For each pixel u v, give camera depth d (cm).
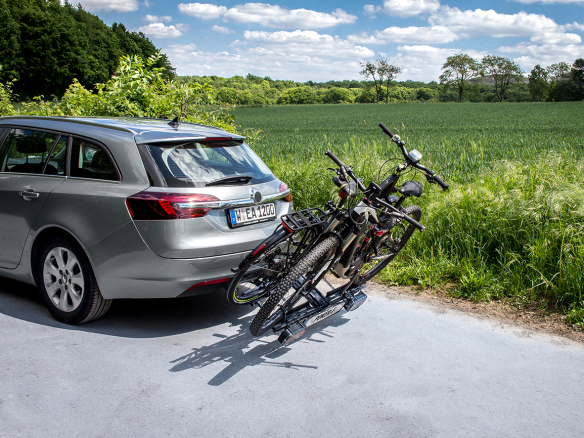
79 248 342
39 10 9606
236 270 303
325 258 314
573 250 413
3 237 390
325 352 321
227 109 870
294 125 5262
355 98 15312
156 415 245
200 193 322
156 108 773
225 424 237
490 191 535
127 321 369
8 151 404
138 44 13238
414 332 353
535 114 6078
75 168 357
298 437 227
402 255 510
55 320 366
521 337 344
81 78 9844
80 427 233
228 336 346
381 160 723
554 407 254
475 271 457
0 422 235
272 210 373
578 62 13212
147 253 315
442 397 263
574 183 497
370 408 252
